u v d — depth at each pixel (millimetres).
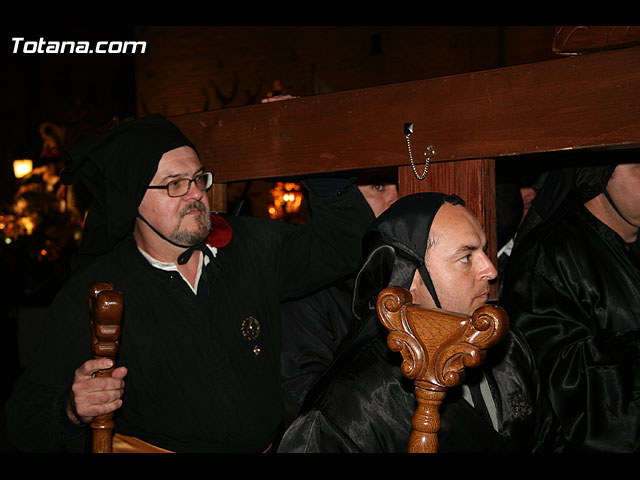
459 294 1441
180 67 9977
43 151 7277
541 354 2041
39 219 6453
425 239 1453
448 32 8719
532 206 2426
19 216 6484
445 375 1074
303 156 1800
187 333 1864
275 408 1974
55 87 11820
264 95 9695
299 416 1503
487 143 1533
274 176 1860
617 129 1384
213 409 1845
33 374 1801
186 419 1839
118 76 11633
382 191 2412
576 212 2197
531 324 2082
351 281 2334
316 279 2068
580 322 2051
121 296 1373
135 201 1851
